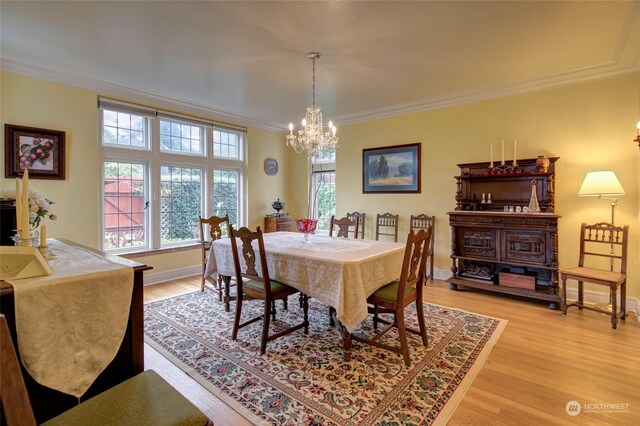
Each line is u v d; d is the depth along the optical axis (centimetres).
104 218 383
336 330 275
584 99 336
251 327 281
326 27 244
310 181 586
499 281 357
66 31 252
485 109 394
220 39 264
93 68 326
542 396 184
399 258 264
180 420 105
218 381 201
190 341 254
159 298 357
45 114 329
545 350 237
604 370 210
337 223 370
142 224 418
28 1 212
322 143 324
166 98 412
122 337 137
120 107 382
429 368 214
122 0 211
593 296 340
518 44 270
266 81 357
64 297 122
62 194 342
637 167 313
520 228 338
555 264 323
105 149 376
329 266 220
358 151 505
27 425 81
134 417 105
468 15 227
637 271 313
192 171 469
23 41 270
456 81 357
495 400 181
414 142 450
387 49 280
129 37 262
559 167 350
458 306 332
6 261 125
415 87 376
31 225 185
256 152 545
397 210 468
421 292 244
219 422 165
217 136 499
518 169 359
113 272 136
